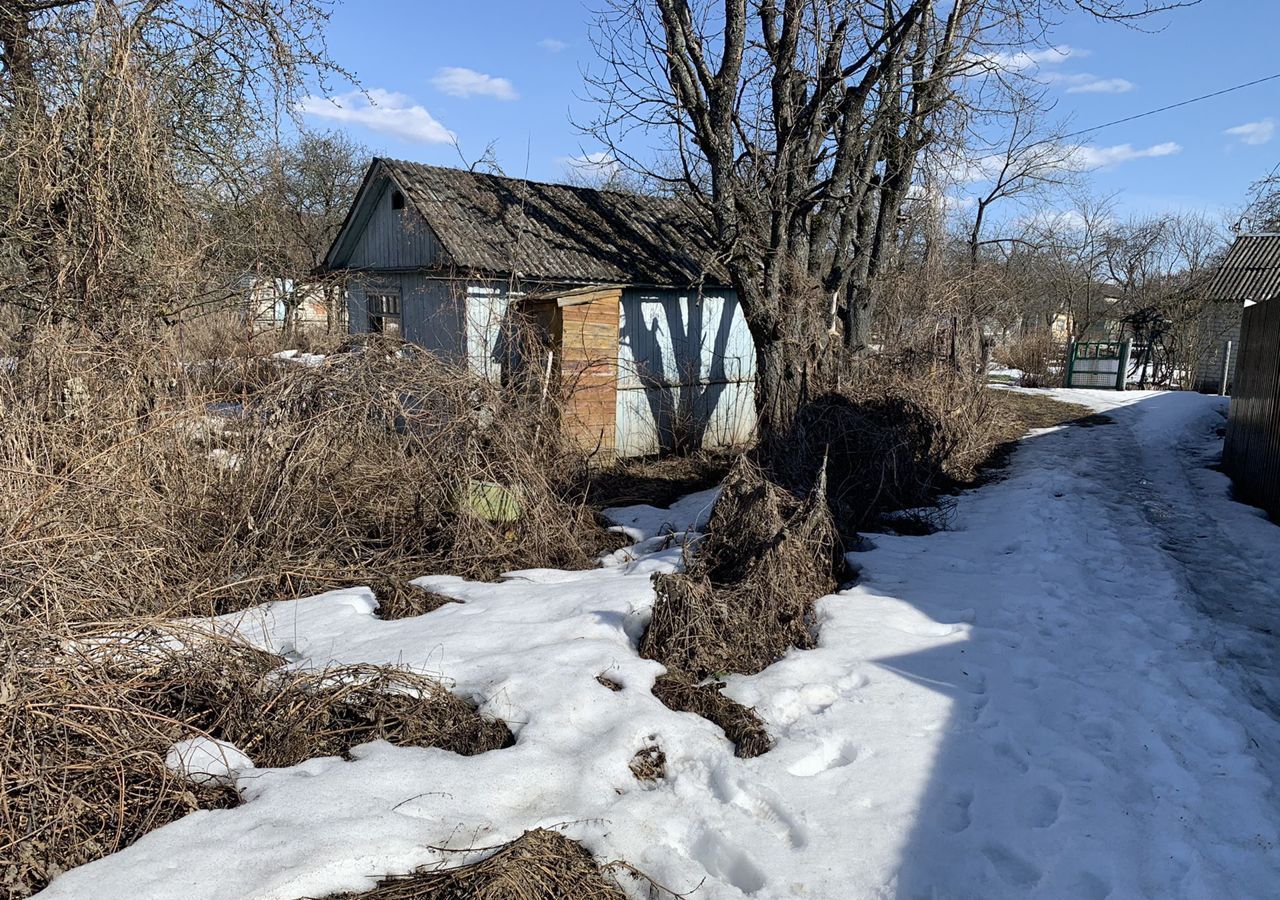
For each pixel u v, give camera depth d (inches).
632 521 351.3
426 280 485.4
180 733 152.4
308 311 648.4
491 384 318.7
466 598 239.0
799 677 192.4
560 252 496.7
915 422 426.0
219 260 405.7
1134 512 371.9
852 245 565.3
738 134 463.8
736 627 203.2
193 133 386.0
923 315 653.3
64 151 291.9
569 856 126.6
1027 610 238.7
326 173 1072.8
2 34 306.3
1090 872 129.8
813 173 498.3
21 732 129.9
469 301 446.9
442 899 115.2
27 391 251.6
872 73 454.6
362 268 516.1
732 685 188.2
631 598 226.1
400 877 119.5
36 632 141.2
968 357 593.6
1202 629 230.4
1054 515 350.9
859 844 133.6
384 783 139.2
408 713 164.4
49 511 198.5
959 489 430.9
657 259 545.3
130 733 143.0
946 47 476.1
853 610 233.5
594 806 140.6
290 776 141.9
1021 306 1279.5
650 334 532.4
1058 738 169.0
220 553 243.4
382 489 287.3
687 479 463.5
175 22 351.9
